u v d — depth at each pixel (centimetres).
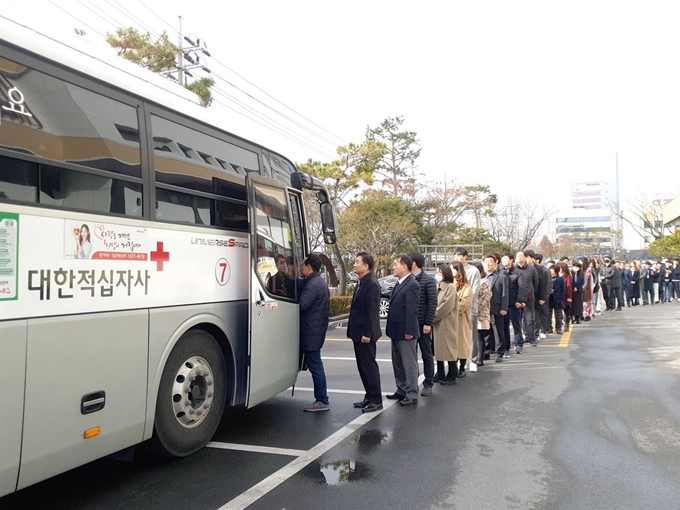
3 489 327
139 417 426
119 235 411
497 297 1020
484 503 412
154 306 441
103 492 431
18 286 334
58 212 362
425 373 768
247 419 640
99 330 389
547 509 402
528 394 754
